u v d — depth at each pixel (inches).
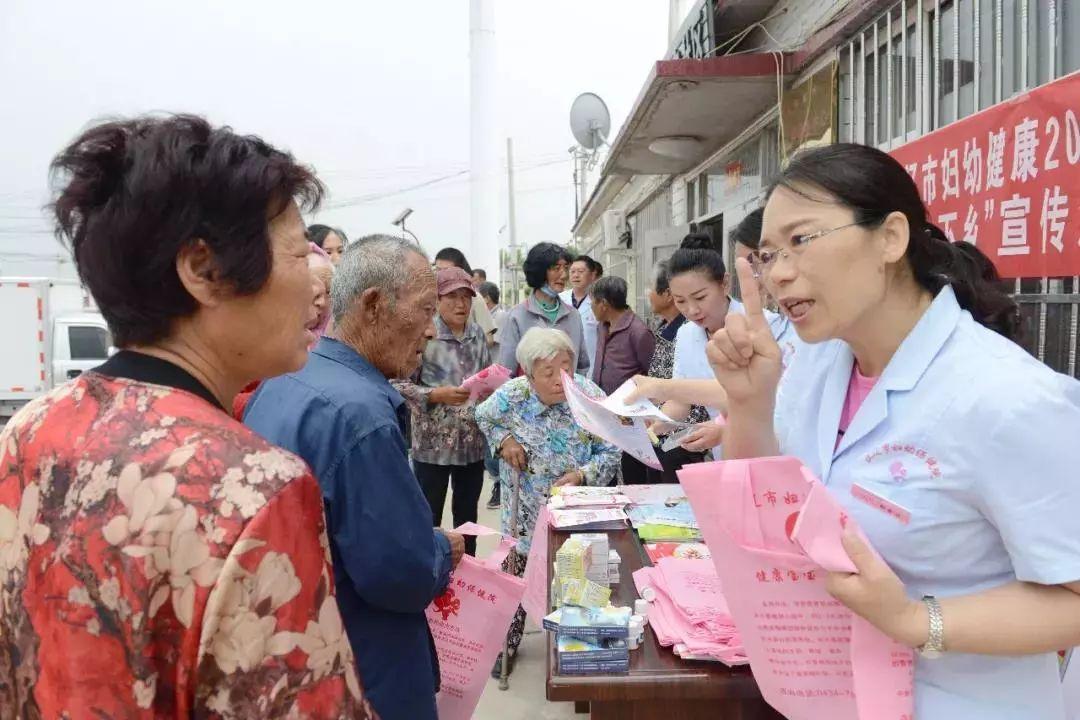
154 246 27.2
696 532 78.2
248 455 25.4
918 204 41.1
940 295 41.3
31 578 25.7
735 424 48.6
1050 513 35.0
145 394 27.5
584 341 175.2
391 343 57.5
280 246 30.6
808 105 145.3
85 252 27.9
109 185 28.2
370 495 49.2
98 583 24.0
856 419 42.3
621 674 50.9
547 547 78.1
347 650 26.7
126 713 23.7
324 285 78.9
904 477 39.2
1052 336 85.1
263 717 23.7
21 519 26.6
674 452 129.0
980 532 38.4
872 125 129.2
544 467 105.0
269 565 23.9
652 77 152.8
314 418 49.8
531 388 105.5
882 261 39.9
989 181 85.6
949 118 109.6
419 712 53.6
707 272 101.8
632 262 420.2
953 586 39.8
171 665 23.8
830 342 48.2
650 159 243.9
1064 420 35.1
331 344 56.8
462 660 63.1
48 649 24.9
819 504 37.2
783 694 42.8
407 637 53.2
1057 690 41.2
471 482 135.8
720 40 189.0
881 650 39.6
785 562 40.5
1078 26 83.7
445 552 58.9
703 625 54.4
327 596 26.0
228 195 27.7
